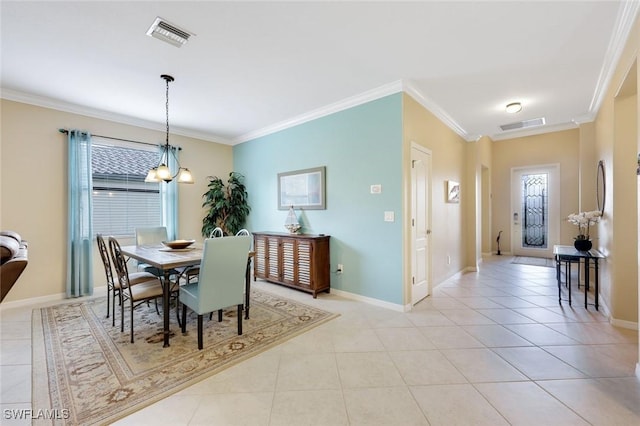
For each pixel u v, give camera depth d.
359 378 1.96
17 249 1.21
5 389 1.84
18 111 3.46
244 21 2.14
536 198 6.54
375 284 3.49
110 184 4.22
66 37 2.32
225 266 2.48
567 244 6.11
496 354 2.27
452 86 3.31
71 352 2.31
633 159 2.69
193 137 5.19
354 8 2.01
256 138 5.19
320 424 1.55
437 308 3.35
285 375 2.00
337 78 3.10
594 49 2.54
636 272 2.68
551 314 3.11
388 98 3.33
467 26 2.22
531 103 3.85
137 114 4.20
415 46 2.49
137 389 1.84
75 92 3.41
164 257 2.75
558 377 1.95
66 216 3.79
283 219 4.73
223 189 5.55
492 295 3.84
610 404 1.67
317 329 2.76
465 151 5.38
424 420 1.57
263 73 2.97
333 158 3.94
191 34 2.30
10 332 2.70
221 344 2.45
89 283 3.88
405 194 3.28
